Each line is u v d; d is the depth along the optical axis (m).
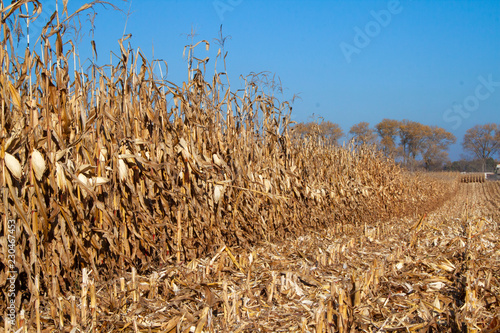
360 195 11.03
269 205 7.07
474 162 75.50
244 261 4.86
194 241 5.43
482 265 5.40
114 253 4.58
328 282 4.56
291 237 7.46
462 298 4.16
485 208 20.16
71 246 4.18
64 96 3.86
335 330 3.30
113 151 4.49
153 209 5.00
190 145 5.45
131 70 4.84
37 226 3.71
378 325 3.54
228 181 5.76
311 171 9.06
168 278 4.15
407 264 5.41
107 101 4.61
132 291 3.68
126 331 3.27
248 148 6.91
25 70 3.70
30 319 3.20
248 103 6.95
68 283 4.07
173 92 5.21
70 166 4.14
